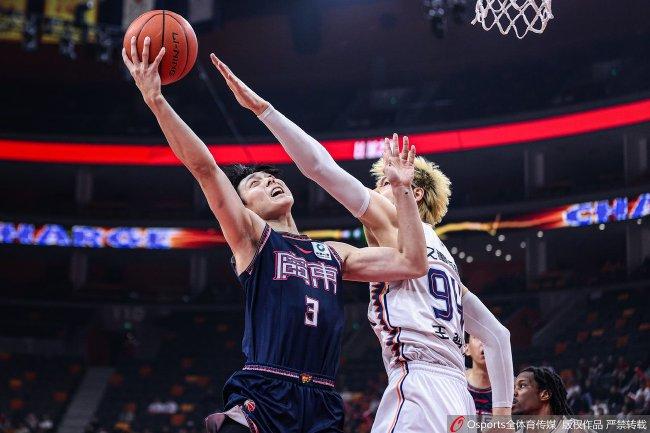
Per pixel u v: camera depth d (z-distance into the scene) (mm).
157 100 3311
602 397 19109
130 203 31984
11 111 32156
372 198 3742
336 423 3363
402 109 29391
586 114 24797
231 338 29625
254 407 3193
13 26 23609
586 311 25516
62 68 31047
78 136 29672
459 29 27594
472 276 30438
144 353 30234
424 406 3396
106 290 31094
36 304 30047
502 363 3938
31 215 29812
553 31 27109
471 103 28562
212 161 3352
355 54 29938
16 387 27750
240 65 30719
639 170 24688
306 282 3441
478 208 26719
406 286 3621
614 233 26516
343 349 27391
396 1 26938
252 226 3457
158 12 3516
